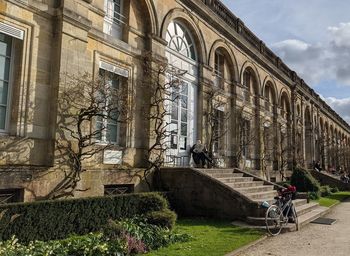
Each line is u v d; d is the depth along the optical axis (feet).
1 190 32.86
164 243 29.89
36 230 29.86
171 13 59.21
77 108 39.34
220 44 75.10
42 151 36.86
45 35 38.01
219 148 74.49
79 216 33.73
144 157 51.37
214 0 74.43
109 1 49.24
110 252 25.25
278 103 109.09
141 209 39.96
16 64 35.99
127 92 47.78
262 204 40.57
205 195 47.16
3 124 35.01
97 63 44.73
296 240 34.83
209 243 30.99
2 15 34.32
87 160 41.96
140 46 53.06
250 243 31.94
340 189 116.47
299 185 77.20
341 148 211.00
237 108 81.05
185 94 63.82
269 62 99.60
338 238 35.96
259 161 90.74
